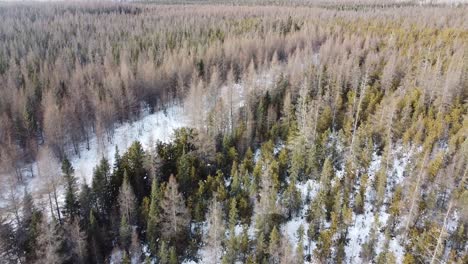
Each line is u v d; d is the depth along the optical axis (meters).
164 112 95.62
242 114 77.56
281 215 51.12
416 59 95.62
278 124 71.62
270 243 44.38
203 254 48.81
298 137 60.50
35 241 46.28
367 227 50.59
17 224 51.88
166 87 100.50
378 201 51.44
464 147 53.09
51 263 43.88
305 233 50.34
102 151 68.81
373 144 63.91
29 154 74.56
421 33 126.88
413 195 47.31
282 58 126.94
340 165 62.66
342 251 44.72
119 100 88.44
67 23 175.62
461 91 78.75
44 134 79.94
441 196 50.47
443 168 53.56
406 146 61.12
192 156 61.31
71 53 126.56
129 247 49.53
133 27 173.50
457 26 145.00
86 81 102.38
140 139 82.81
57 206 55.00
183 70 102.88
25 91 89.06
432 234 43.41
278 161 59.50
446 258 43.25
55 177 56.34
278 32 141.88
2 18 182.62
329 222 51.41
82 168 72.19
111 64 112.00
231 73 91.69
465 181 50.44
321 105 74.44
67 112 79.25
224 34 144.12
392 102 65.38
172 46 133.00
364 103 74.62
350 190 54.44
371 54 101.50
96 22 178.25
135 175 58.44
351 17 178.62
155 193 51.44
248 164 60.34
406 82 83.50
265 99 80.12
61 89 94.50
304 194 56.53
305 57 102.88
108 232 51.50
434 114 70.94
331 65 93.25
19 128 78.81
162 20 183.88
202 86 86.62
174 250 45.59
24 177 70.19
